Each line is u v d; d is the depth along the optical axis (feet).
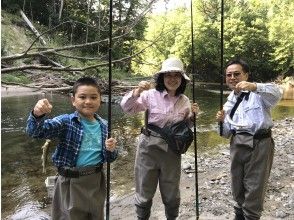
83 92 8.38
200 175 18.38
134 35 16.51
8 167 20.18
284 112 49.16
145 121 10.71
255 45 107.55
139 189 10.94
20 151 23.57
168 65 10.31
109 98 8.65
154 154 10.55
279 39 100.42
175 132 10.37
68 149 8.28
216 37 106.42
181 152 10.55
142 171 10.75
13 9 59.47
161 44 18.56
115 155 8.80
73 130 8.29
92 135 8.52
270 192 15.33
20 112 36.63
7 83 12.22
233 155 10.92
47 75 16.06
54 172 19.48
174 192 10.76
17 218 13.89
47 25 57.52
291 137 28.84
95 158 8.47
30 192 16.61
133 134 29.76
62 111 37.45
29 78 17.21
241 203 11.27
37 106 7.58
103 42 13.97
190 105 10.89
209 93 67.72
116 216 13.64
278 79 102.53
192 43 12.35
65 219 8.48
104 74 19.88
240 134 10.62
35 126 7.69
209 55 106.32
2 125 30.89
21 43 51.85
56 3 51.26
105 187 8.89
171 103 10.54
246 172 10.69
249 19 110.01
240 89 10.07
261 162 10.45
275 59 100.27
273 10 111.14
